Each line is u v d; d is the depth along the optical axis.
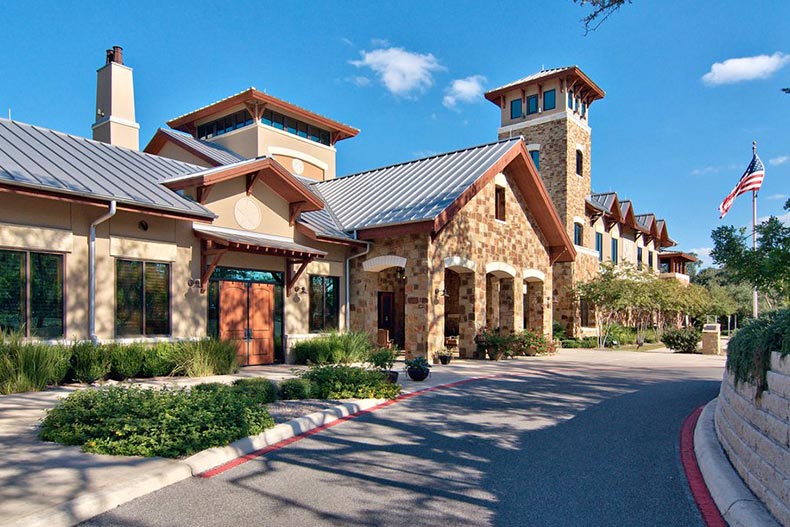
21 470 5.80
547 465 6.75
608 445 7.69
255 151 25.05
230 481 6.05
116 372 11.99
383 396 10.86
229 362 13.53
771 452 4.95
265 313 16.14
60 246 11.61
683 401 11.18
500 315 21.62
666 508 5.39
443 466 6.70
